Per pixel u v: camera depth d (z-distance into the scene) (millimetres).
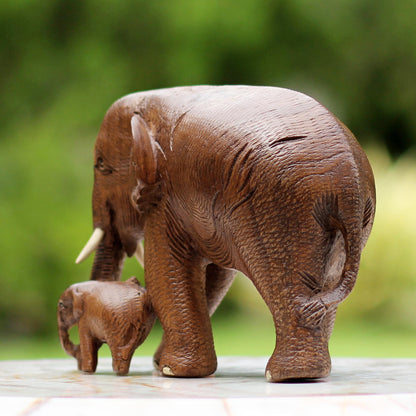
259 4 31438
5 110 29688
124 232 9086
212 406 5242
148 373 8172
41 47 30062
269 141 6801
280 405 5289
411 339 24781
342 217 6633
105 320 7898
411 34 34031
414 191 30469
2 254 27047
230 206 6973
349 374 7934
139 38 30234
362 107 35094
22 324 28594
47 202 27453
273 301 6793
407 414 5383
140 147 7770
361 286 29172
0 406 5375
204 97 7691
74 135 28688
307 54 33250
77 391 6184
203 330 7707
